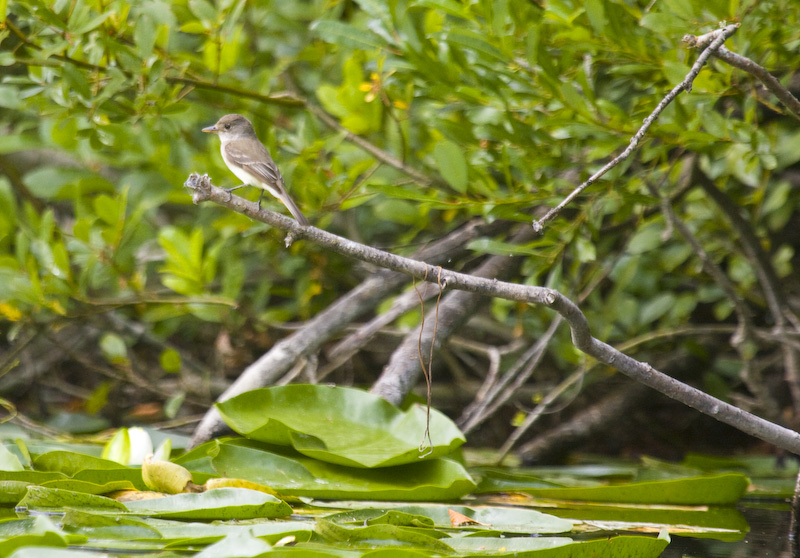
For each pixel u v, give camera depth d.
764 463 11.90
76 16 8.96
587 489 8.55
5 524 5.90
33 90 9.66
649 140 9.20
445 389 15.95
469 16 8.95
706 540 7.11
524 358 11.95
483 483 9.05
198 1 10.05
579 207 9.95
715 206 12.66
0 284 11.40
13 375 16.52
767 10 8.45
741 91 8.78
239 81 11.27
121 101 10.03
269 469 7.93
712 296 13.78
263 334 14.15
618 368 6.44
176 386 15.21
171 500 6.71
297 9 13.95
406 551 5.07
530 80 9.19
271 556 5.06
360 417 8.77
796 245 15.03
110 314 14.47
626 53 8.79
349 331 14.40
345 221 14.40
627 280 12.76
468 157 10.01
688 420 15.75
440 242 11.58
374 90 10.04
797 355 12.53
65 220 16.83
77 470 7.91
